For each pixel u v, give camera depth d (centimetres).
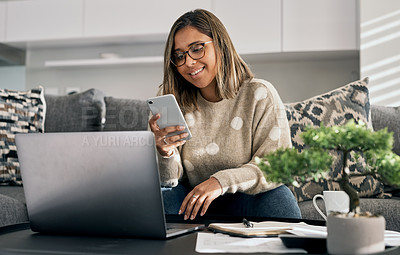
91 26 405
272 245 77
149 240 83
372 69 321
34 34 416
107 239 84
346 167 74
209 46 148
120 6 399
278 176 70
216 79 150
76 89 454
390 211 149
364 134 71
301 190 168
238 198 145
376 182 170
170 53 153
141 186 79
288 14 368
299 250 73
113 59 425
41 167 85
